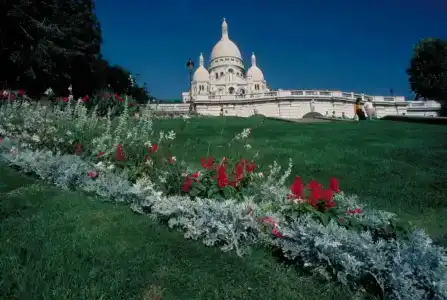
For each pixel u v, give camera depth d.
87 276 3.51
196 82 94.44
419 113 58.91
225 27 104.75
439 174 7.84
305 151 10.79
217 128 16.62
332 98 60.12
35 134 9.25
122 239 4.38
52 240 4.18
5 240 4.11
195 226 4.51
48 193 5.97
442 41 53.72
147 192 5.65
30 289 3.22
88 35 36.53
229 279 3.69
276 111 60.50
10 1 26.36
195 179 5.68
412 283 3.24
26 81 30.33
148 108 14.34
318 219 4.36
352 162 9.33
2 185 6.20
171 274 3.69
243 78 97.12
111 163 7.35
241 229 4.34
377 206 6.04
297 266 3.95
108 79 50.34
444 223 5.27
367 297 3.41
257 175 6.14
